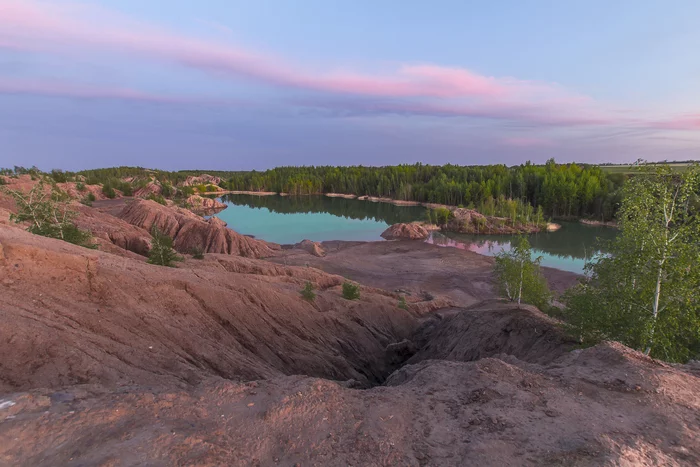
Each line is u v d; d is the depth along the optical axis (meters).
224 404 7.09
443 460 5.82
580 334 14.20
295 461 5.66
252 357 16.41
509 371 8.98
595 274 14.73
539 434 6.40
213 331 16.17
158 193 146.25
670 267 11.88
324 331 22.66
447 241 84.50
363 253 67.94
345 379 19.50
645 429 6.58
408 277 51.94
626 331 12.31
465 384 8.60
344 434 6.45
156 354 11.88
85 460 4.79
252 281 23.14
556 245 80.00
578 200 109.56
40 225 22.45
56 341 9.39
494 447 6.01
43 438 5.24
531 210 105.88
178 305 15.83
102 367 9.23
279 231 95.50
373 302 30.25
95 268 13.57
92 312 12.11
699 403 7.52
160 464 4.89
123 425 5.73
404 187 163.38
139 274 16.11
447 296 44.06
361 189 188.12
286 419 6.71
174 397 6.98
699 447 6.05
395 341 27.03
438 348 23.09
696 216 11.88
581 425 6.66
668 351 12.05
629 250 13.06
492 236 90.12
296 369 18.00
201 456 5.19
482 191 128.38
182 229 59.69
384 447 6.11
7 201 39.50
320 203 161.88
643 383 8.20
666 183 12.77
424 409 7.56
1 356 8.32
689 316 11.67
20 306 10.52
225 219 114.56
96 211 50.53
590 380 8.56
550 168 134.62
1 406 5.86
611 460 5.43
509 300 30.89
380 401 7.85
